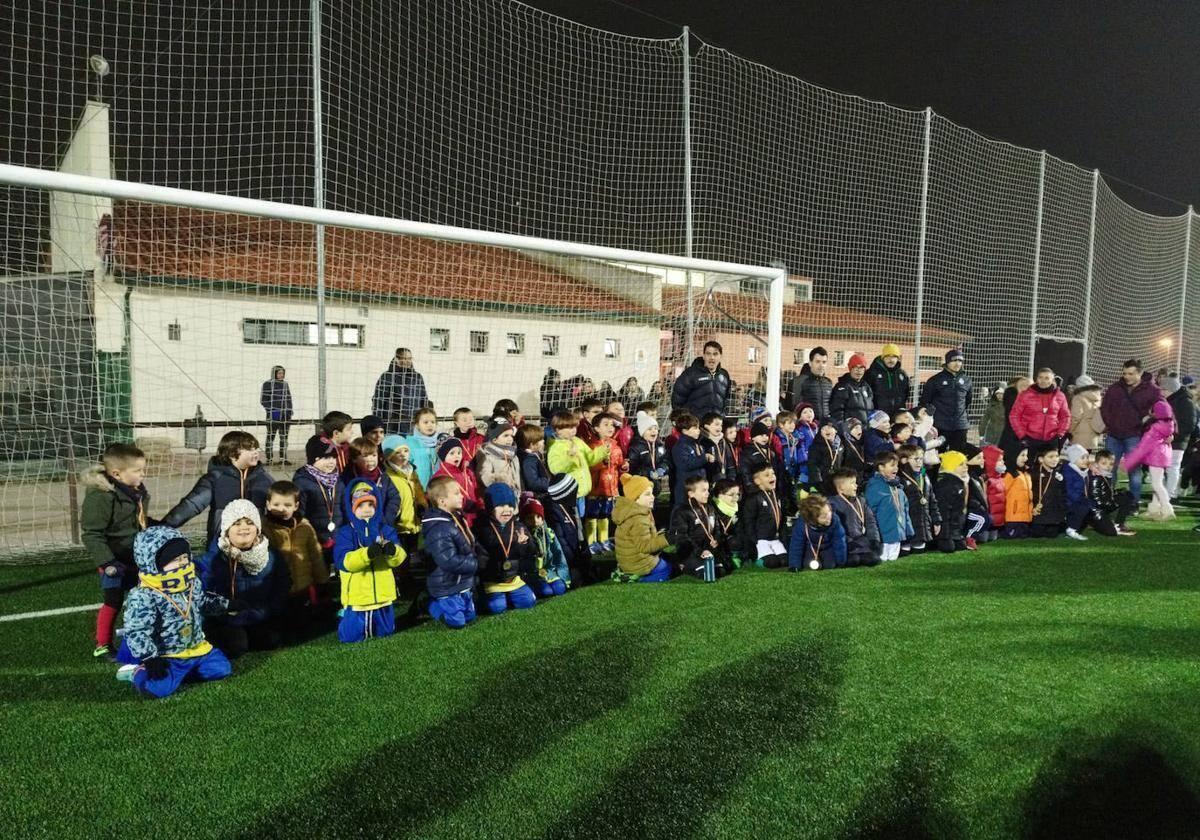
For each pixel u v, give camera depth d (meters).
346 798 2.21
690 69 8.40
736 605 4.26
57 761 2.44
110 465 3.54
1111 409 7.81
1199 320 16.88
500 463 4.90
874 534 5.41
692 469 5.72
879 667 3.25
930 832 2.04
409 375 7.43
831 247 10.62
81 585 4.74
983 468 6.45
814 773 2.34
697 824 2.07
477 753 2.47
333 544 4.07
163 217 7.82
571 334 9.62
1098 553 5.81
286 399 8.97
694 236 8.70
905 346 11.30
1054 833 2.04
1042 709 2.82
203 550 5.57
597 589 4.68
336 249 8.86
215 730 2.66
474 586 4.02
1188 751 2.50
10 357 6.85
